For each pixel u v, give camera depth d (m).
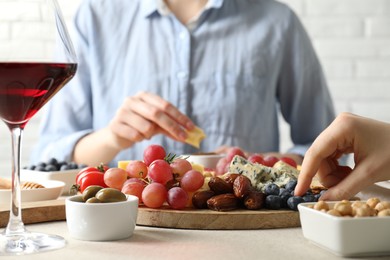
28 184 1.41
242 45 2.63
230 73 2.61
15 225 0.99
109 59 2.64
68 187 1.61
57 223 1.18
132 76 2.61
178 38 2.60
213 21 2.65
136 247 0.95
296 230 1.09
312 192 1.23
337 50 3.41
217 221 1.10
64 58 0.98
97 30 2.65
